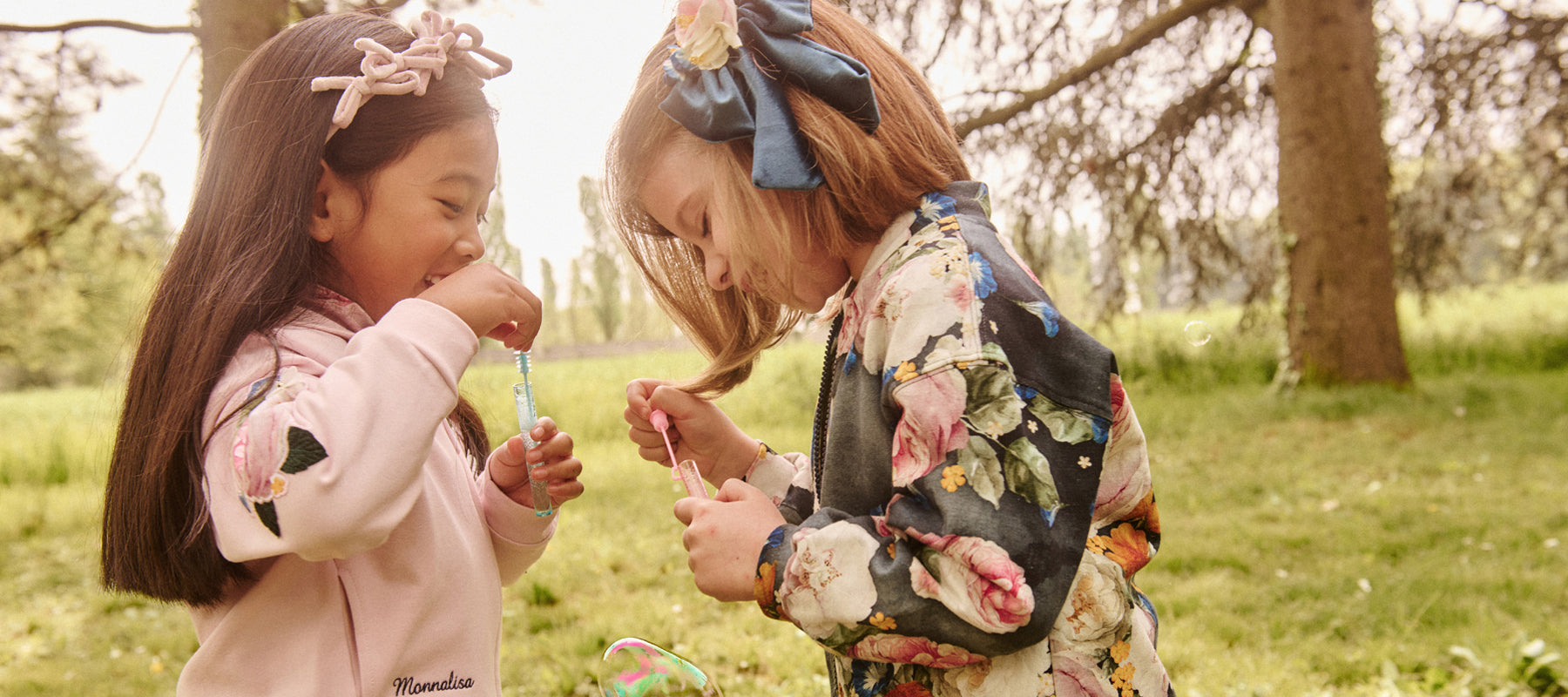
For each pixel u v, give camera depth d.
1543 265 11.32
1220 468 5.81
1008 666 0.95
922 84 1.16
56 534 5.75
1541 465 5.39
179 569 0.95
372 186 1.04
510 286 1.03
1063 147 8.06
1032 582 0.83
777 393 9.16
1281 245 7.86
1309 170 7.64
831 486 1.02
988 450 0.86
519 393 1.21
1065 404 0.91
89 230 5.85
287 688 0.95
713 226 1.06
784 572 0.93
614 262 6.92
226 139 1.06
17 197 5.75
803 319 1.46
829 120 0.98
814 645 3.11
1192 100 8.52
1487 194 9.84
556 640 3.30
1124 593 1.03
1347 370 7.63
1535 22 8.19
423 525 1.03
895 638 0.88
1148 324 12.25
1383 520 4.41
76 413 12.46
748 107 1.00
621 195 1.19
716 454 1.38
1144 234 9.00
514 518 1.23
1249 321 9.55
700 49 0.98
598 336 22.20
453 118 1.07
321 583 0.98
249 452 0.85
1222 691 2.67
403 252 1.06
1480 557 3.82
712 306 1.34
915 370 0.89
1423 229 9.62
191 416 0.93
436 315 0.94
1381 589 3.42
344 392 0.87
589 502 5.61
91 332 12.95
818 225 1.03
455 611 1.05
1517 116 8.77
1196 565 3.93
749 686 2.84
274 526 0.84
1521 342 10.70
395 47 1.10
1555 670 2.53
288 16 3.75
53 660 3.57
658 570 4.17
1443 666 2.77
